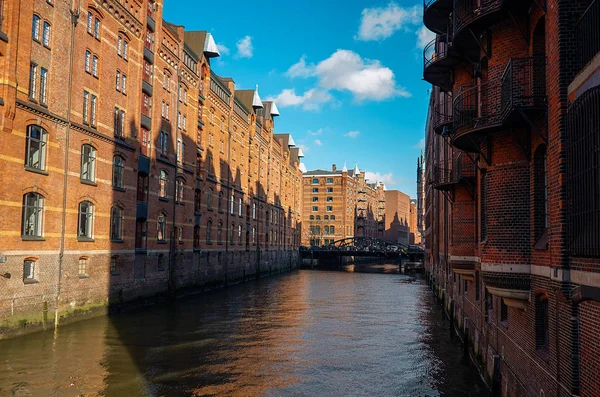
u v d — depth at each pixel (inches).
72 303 944.9
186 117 1553.9
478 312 708.7
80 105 976.9
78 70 969.5
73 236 949.2
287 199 3260.3
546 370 390.3
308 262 3887.8
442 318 1213.1
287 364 753.0
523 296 453.4
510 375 506.9
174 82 1439.5
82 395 565.3
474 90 703.7
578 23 344.2
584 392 323.6
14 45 780.0
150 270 1294.3
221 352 812.6
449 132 847.1
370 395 615.8
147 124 1277.1
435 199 1759.4
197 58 1622.8
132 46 1186.0
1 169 768.3
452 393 621.6
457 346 893.2
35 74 848.9
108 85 1076.5
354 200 4992.6
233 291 1796.3
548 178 385.4
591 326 313.1
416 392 625.3
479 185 676.1
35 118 841.5
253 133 2397.9
